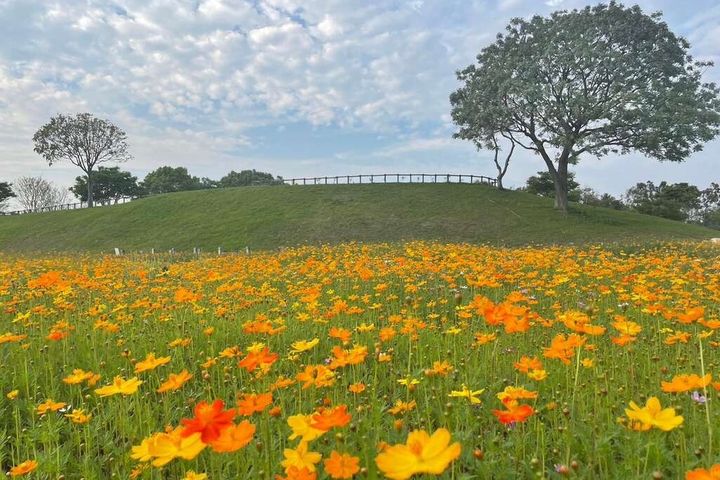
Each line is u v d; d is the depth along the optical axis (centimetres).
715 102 2791
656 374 330
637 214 3697
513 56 3020
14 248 3359
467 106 3297
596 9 2839
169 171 8350
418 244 1666
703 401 242
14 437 288
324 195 3916
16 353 407
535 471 198
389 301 672
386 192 3969
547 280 757
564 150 3247
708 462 200
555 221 3147
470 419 264
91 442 267
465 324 440
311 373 248
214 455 215
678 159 2877
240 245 2998
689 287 678
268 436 200
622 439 242
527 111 3003
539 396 303
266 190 4166
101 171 7400
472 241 2853
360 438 232
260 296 639
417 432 133
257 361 236
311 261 874
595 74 2844
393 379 347
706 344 383
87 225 3694
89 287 647
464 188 4025
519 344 397
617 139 2881
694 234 3006
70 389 346
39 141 5622
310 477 154
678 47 2798
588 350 347
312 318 493
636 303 504
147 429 273
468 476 200
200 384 362
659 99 2708
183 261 1664
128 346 444
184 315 548
